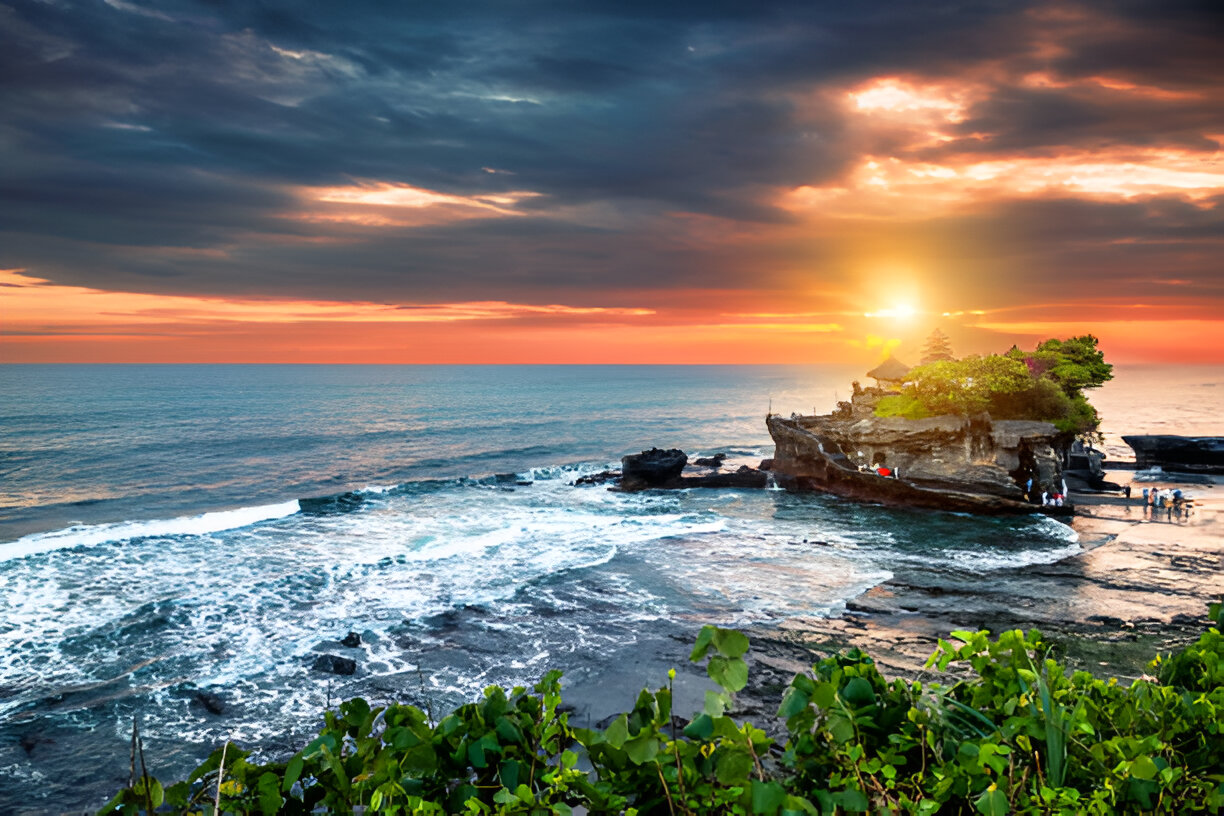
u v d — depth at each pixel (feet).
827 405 646.74
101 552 128.57
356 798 10.46
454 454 310.65
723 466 248.32
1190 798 10.45
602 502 187.62
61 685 76.18
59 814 56.65
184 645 86.07
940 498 165.07
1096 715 11.55
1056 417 182.50
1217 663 12.53
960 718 11.18
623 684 75.61
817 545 134.72
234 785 10.28
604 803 9.66
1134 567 118.83
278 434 363.35
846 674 11.53
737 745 9.57
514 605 100.12
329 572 115.14
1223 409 551.18
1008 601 101.14
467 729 11.35
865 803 9.25
